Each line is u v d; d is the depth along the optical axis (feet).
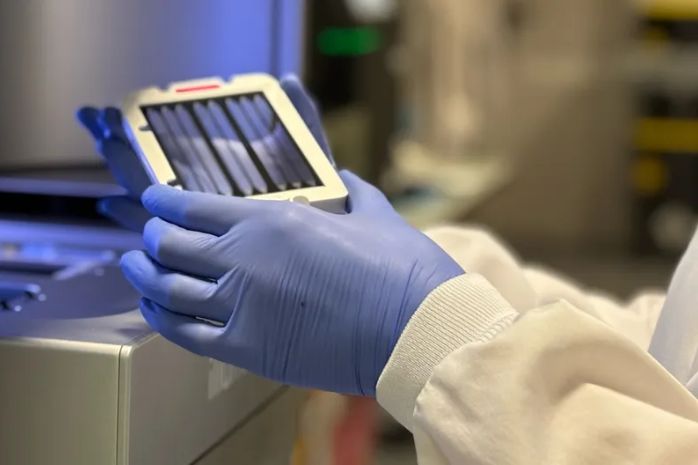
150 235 1.94
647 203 10.79
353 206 2.05
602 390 1.75
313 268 1.85
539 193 11.10
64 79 2.91
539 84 10.85
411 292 1.84
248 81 2.20
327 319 1.85
